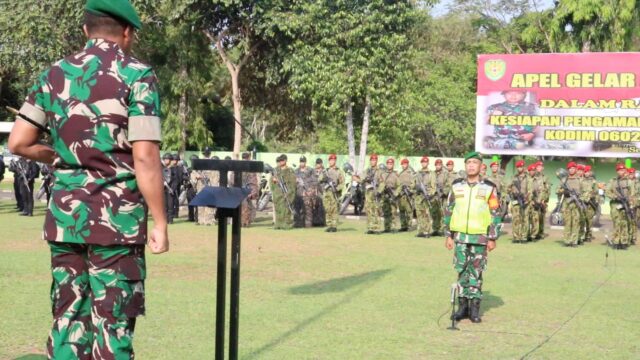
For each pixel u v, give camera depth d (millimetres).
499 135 25000
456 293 8453
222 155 31203
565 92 24375
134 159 3584
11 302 8742
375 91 26859
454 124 36156
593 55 24062
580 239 17453
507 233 19875
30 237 15586
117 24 3787
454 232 8500
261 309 8766
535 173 18328
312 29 27234
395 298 9633
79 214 3604
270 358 6621
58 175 3695
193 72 30672
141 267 3725
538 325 8266
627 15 29625
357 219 23266
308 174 20562
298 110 32344
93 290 3639
